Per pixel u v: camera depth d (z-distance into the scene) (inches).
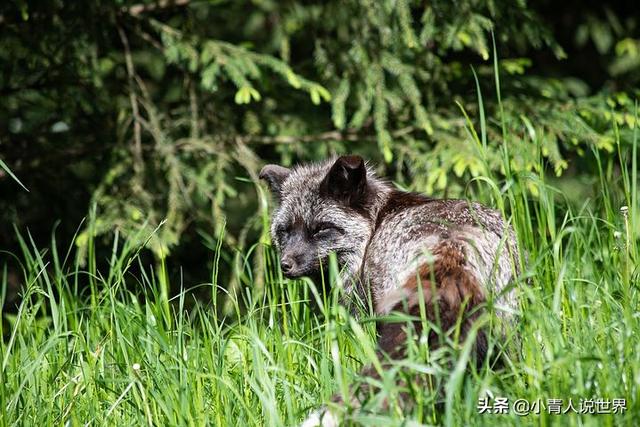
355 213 354.6
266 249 343.3
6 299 546.6
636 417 222.1
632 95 582.2
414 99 506.3
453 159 489.7
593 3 727.1
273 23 626.5
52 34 515.5
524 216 301.6
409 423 216.1
